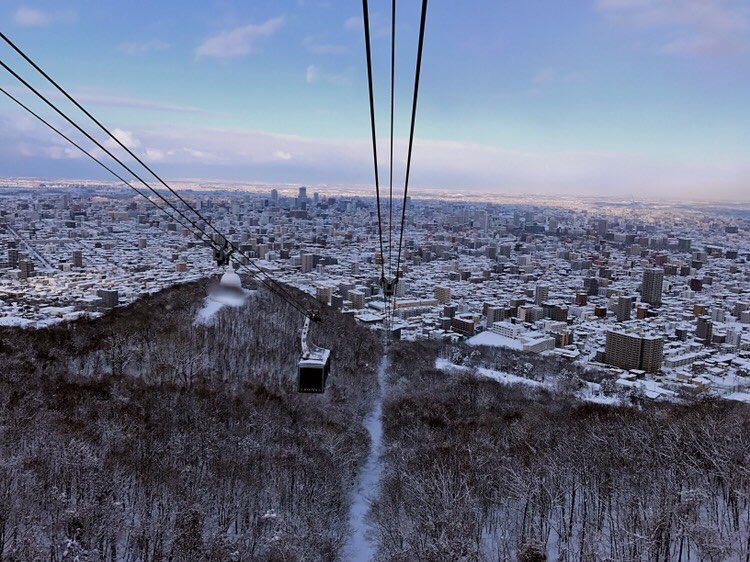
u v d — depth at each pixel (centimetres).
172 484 6919
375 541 7612
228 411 9225
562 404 12900
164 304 14338
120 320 12862
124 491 6806
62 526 5900
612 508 7481
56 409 8100
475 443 9056
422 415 10944
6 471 6250
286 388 11275
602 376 19800
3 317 18162
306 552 6644
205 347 11956
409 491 7788
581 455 8106
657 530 6212
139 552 6231
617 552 6575
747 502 6800
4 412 7488
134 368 10762
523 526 7188
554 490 7506
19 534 5694
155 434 7950
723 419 9731
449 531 6725
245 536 6812
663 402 14475
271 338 13400
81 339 11356
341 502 8281
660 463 7862
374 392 13150
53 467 6588
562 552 6800
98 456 7062
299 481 7850
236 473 7544
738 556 6194
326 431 9469
